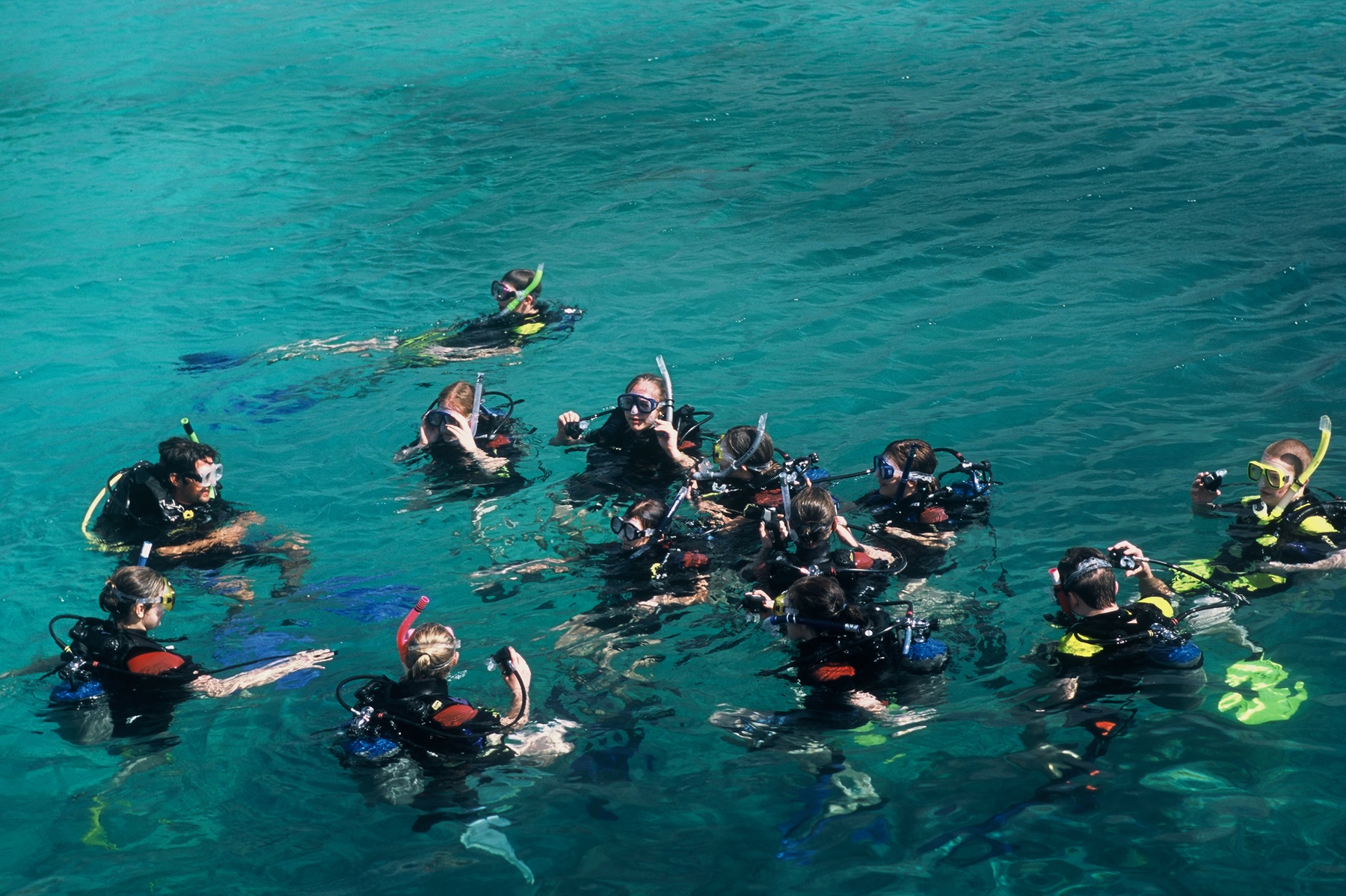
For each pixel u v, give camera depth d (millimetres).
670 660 5332
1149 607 5008
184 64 21984
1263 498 5961
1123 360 8625
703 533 6367
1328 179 12680
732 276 11094
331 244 12859
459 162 15703
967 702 4820
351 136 17172
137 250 12773
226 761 4688
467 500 7215
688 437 7375
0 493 7551
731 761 4539
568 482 7316
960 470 6520
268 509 7195
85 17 26562
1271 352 8562
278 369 9539
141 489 6754
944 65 19484
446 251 12516
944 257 11234
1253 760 4223
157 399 9031
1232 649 4980
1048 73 18500
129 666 5105
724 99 18125
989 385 8352
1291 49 18781
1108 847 3848
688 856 3998
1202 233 11344
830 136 15875
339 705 5055
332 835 4215
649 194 13898
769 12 24312
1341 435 7129
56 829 4328
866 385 8500
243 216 13891
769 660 5281
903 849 3949
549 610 5871
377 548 6668
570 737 4734
